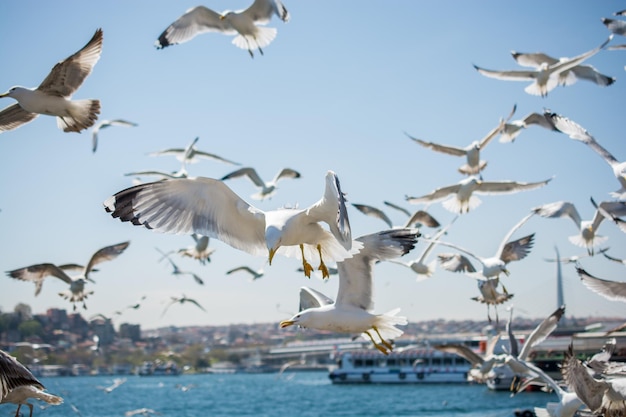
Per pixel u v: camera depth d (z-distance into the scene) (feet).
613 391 44.93
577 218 70.38
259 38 75.10
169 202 30.37
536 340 65.82
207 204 30.81
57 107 49.78
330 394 237.86
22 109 51.98
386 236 38.09
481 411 163.12
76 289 80.28
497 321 73.20
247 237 31.63
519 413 137.28
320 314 39.09
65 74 49.26
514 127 76.79
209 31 77.41
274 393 274.77
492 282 72.02
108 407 211.41
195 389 326.24
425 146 76.84
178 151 90.33
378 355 254.27
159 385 357.00
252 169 96.78
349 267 39.06
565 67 73.56
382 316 39.06
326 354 435.53
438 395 212.02
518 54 78.48
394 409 185.98
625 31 63.77
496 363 73.92
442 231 77.25
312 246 32.50
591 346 98.89
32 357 205.36
